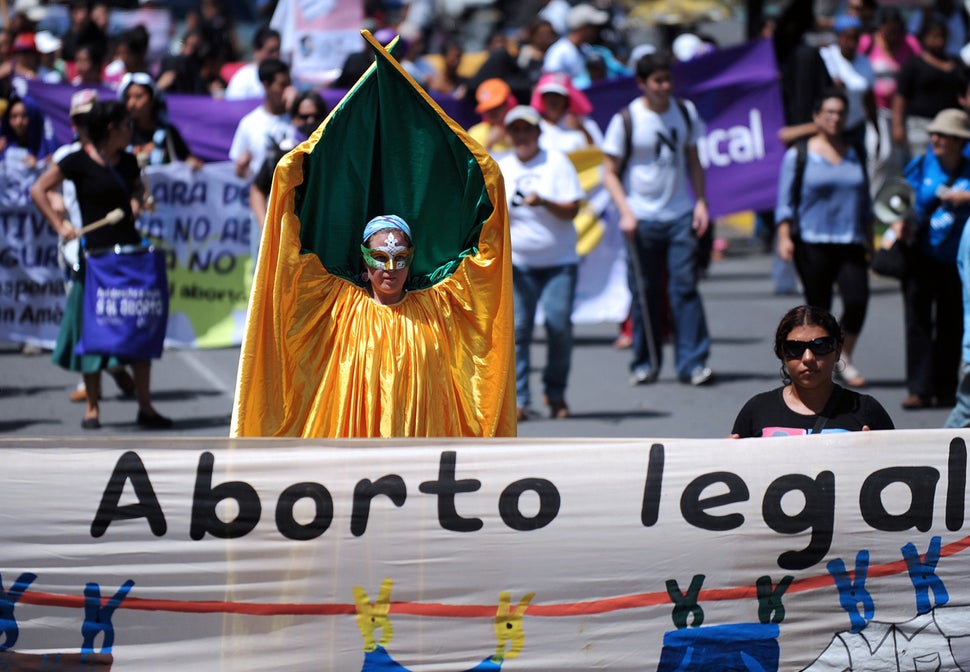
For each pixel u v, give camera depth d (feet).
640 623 57.31
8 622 55.11
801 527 57.72
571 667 57.16
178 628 55.72
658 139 121.08
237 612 55.88
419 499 56.39
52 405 113.70
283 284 61.87
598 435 103.86
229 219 142.51
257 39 164.66
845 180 115.65
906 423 106.52
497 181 64.85
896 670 58.18
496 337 65.51
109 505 55.31
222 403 115.14
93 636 55.47
